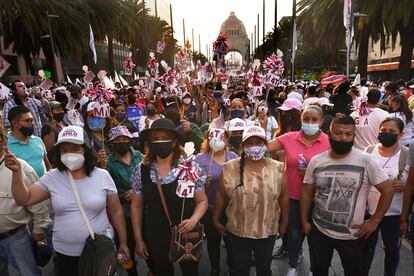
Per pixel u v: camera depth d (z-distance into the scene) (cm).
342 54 4288
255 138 310
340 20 2369
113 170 387
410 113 572
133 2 3681
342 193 296
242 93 783
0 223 311
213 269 409
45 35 2575
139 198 316
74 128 289
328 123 535
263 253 325
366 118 443
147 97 992
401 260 437
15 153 387
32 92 943
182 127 524
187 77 982
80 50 2845
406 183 332
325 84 1705
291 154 377
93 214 294
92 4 2656
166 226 307
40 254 340
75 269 300
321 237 315
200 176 312
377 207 299
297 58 4325
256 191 311
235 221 321
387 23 2028
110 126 513
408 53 2266
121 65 6950
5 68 690
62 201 287
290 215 384
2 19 2077
